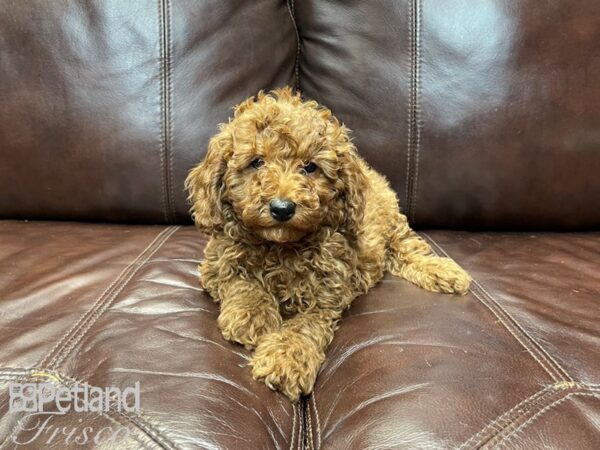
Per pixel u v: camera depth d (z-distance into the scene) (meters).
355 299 1.33
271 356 1.04
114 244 1.50
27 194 1.70
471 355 1.02
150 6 1.66
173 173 1.67
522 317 1.15
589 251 1.50
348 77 1.68
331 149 1.24
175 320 1.13
